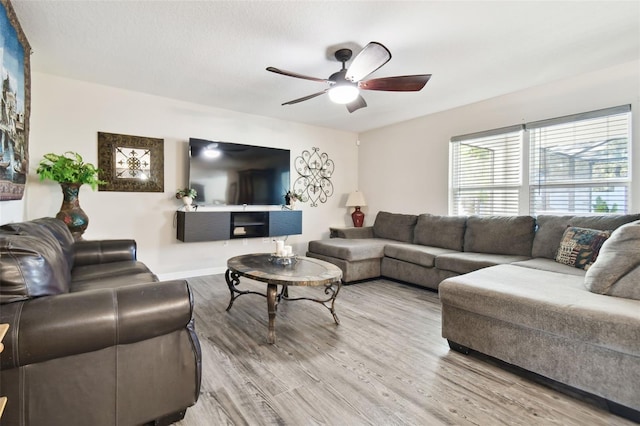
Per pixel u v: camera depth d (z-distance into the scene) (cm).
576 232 267
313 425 140
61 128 317
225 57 268
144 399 131
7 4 179
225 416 145
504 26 220
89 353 121
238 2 193
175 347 138
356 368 188
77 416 119
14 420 109
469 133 396
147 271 234
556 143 326
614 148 289
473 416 147
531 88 339
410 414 148
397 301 316
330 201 532
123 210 354
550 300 169
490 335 192
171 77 313
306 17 209
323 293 338
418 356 204
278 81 321
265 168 443
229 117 423
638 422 143
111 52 260
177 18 210
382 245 403
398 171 489
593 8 200
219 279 390
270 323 221
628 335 140
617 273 174
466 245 363
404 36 232
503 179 369
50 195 313
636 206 277
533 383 174
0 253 111
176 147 385
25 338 107
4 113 180
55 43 244
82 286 190
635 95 275
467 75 304
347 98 257
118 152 348
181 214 373
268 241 464
